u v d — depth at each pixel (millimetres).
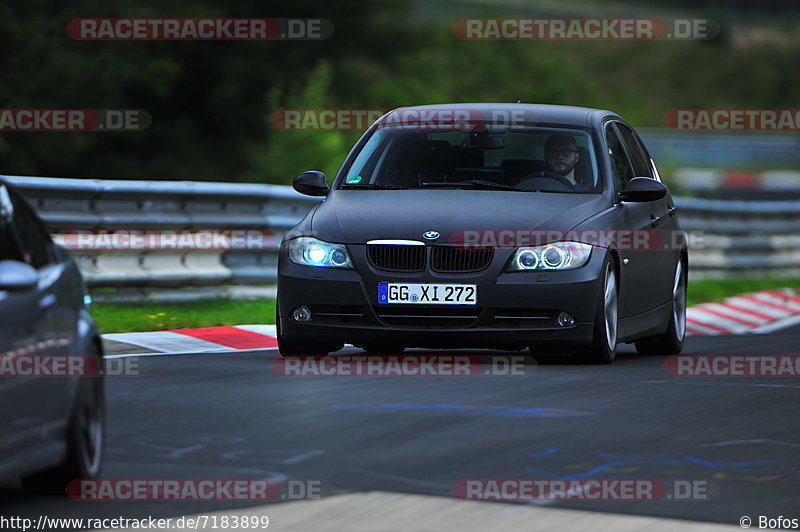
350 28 105812
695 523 15227
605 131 32875
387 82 96188
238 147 97312
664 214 34344
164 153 94875
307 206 47469
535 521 15188
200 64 97688
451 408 22969
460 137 32156
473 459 18656
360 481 17188
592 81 107375
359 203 30219
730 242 63031
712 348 36594
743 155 143250
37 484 16719
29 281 15234
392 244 28750
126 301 40562
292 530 14742
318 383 25922
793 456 19219
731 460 18875
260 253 45406
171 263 42312
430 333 28562
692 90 165125
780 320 49000
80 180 39312
